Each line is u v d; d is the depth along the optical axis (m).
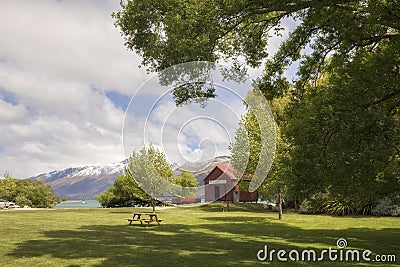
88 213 23.45
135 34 11.05
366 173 7.72
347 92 8.45
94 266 7.50
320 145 8.09
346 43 9.23
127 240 11.16
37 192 44.47
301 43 11.24
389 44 9.15
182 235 12.55
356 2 9.30
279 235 12.85
